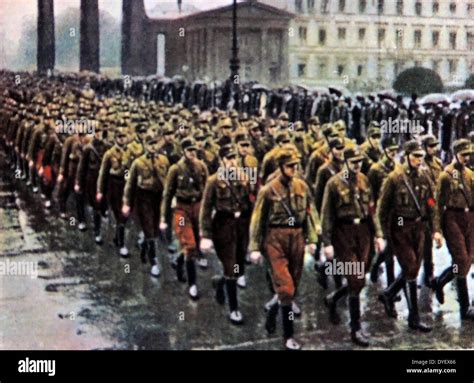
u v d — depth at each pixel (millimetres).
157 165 10039
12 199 11461
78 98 11141
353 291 8703
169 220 9594
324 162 9633
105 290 9547
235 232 8797
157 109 10820
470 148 9266
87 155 10891
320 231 8344
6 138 11930
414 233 8820
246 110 10797
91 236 10812
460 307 9227
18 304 9320
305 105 10695
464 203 9078
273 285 8680
